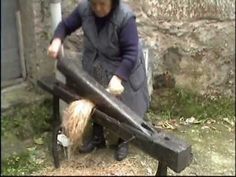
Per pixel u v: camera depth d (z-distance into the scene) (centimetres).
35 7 116
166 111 150
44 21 130
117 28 156
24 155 120
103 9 151
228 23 179
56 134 134
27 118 119
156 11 140
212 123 149
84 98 153
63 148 140
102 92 154
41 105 127
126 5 155
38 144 127
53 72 145
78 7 157
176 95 152
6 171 115
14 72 114
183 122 148
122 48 160
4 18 105
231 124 150
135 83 158
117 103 155
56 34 152
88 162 142
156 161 149
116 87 156
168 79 157
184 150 143
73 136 143
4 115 112
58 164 133
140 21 159
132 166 144
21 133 117
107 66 162
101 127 153
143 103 158
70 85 153
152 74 159
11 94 114
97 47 160
